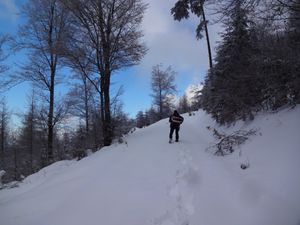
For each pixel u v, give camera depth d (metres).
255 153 8.32
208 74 20.92
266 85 10.88
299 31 9.11
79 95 27.61
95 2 17.52
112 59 18.48
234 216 5.50
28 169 23.12
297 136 7.30
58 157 21.61
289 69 9.43
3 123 44.34
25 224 6.20
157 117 52.72
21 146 36.06
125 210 6.13
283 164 6.70
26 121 33.41
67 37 17.78
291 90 9.38
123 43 18.41
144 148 13.24
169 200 6.52
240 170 7.76
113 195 7.06
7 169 26.47
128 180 8.25
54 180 11.23
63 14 21.17
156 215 5.80
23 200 8.40
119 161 11.23
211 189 6.86
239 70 12.95
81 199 7.14
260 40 10.95
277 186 6.07
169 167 9.28
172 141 14.11
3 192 12.77
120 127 18.94
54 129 27.12
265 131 9.22
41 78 23.23
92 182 8.52
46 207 7.15
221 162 9.02
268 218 5.17
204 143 13.11
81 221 5.90
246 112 11.82
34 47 22.55
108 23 18.17
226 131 13.23
